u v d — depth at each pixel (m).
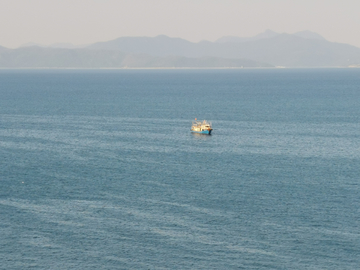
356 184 147.38
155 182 149.88
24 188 143.62
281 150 193.75
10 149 194.38
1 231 112.94
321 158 180.38
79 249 105.19
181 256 102.44
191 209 126.44
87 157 181.38
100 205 129.38
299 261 100.38
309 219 119.62
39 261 100.44
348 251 104.06
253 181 150.75
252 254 103.00
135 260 100.94
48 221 118.62
